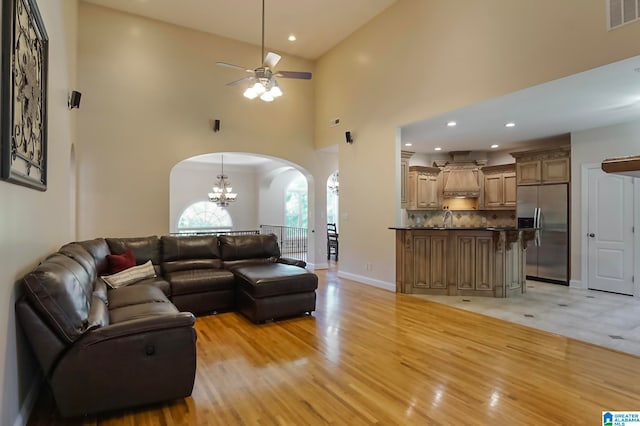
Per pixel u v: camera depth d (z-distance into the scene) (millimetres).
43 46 2586
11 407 1837
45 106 2639
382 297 5172
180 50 6262
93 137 5570
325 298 5117
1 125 1649
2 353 1686
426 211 8523
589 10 3363
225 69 6664
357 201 6367
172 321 2299
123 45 5805
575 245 5879
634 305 4723
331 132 7074
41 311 1974
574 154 5887
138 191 5918
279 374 2740
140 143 5938
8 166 1663
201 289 4250
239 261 5152
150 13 5852
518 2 3924
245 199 12117
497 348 3252
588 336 3557
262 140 7078
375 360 2992
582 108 4590
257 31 6395
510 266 5270
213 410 2254
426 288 5359
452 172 8164
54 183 3170
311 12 5793
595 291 5566
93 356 2082
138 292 3279
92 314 2301
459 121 5246
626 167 965
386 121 5750
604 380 2645
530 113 4812
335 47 6941
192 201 11211
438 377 2688
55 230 3201
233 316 4273
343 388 2527
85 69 5512
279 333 3658
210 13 5832
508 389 2510
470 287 5227
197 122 6426
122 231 5797
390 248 5660
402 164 7344
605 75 3488
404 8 5383
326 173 7859
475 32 4375
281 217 12242
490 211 8133
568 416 2180
